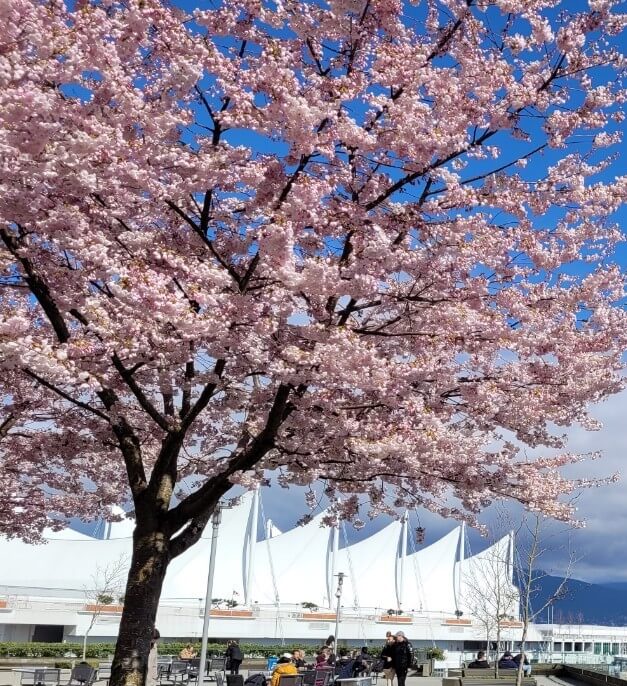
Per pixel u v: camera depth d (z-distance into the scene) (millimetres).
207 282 8422
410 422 9820
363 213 8648
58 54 6766
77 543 63531
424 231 9000
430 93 8961
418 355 10062
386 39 8867
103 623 46906
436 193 9117
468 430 10961
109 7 7965
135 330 8195
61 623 45469
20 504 14898
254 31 8859
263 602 67750
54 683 23906
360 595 76562
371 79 8562
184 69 7422
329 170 8859
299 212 8227
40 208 7848
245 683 18688
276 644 54719
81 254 7992
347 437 9961
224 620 53094
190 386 9695
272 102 8000
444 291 9648
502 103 8703
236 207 9844
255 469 11328
